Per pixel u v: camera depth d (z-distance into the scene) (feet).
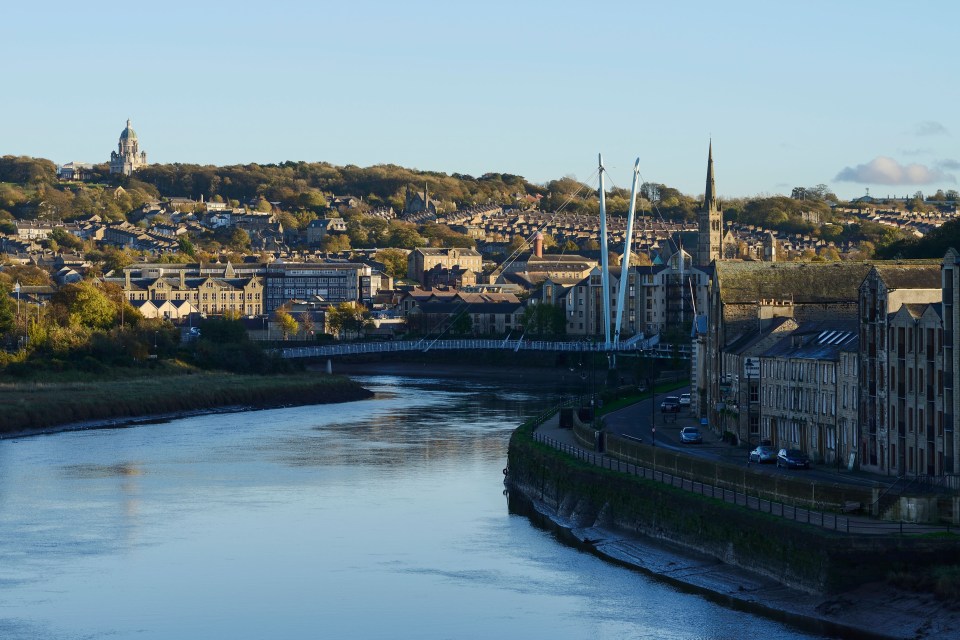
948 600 379.96
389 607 443.32
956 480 445.37
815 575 407.03
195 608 444.55
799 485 462.60
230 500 621.31
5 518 577.43
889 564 397.80
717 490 499.92
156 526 563.48
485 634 412.77
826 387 589.32
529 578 474.08
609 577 470.80
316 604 447.42
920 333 505.66
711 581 447.83
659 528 501.56
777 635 393.50
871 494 437.99
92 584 473.26
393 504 612.70
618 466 574.15
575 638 405.18
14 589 466.70
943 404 486.79
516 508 604.08
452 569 489.26
